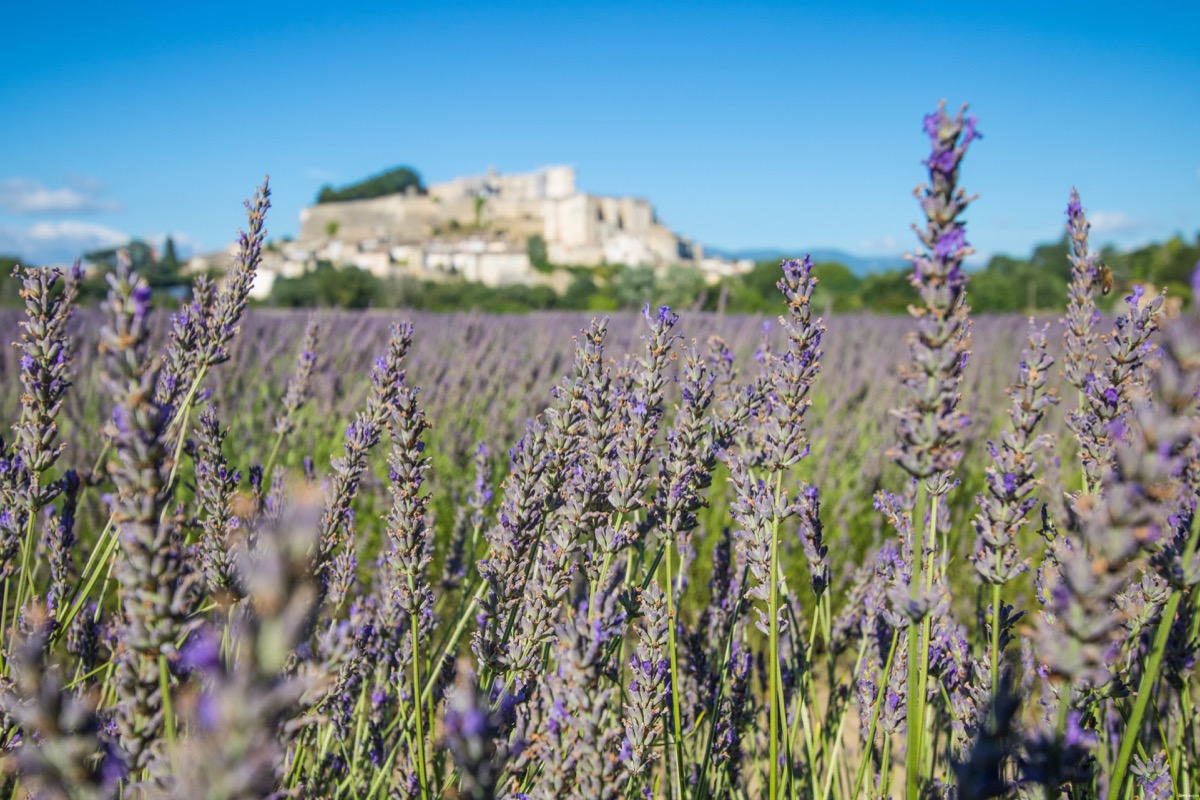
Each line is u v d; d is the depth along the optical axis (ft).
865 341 35.06
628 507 5.35
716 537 15.12
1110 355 5.04
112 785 2.72
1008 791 3.98
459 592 11.02
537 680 4.93
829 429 19.71
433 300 165.68
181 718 3.51
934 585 5.48
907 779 3.97
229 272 6.68
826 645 7.29
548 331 31.58
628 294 190.90
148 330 2.85
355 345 23.84
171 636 2.97
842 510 16.63
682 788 4.92
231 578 4.94
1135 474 2.80
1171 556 3.78
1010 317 51.65
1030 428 4.22
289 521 1.95
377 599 7.48
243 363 18.38
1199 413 3.93
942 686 5.64
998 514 4.29
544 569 5.37
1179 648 5.44
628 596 5.33
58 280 5.77
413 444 5.24
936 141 3.49
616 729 3.92
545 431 5.65
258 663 1.91
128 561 2.96
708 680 6.95
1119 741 6.20
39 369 5.68
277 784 3.01
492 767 2.86
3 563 5.78
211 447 6.31
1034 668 5.85
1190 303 2.79
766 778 7.03
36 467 5.75
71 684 5.30
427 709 6.28
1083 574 2.88
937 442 3.67
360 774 6.89
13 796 3.89
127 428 2.81
